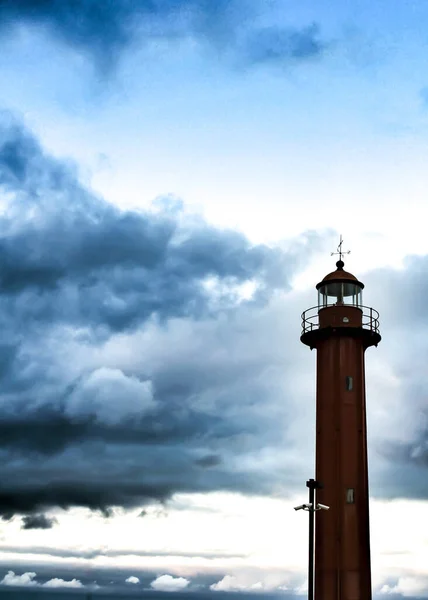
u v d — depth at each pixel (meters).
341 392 62.81
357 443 61.88
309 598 52.50
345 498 60.41
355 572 58.84
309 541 53.19
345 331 63.75
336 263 68.50
